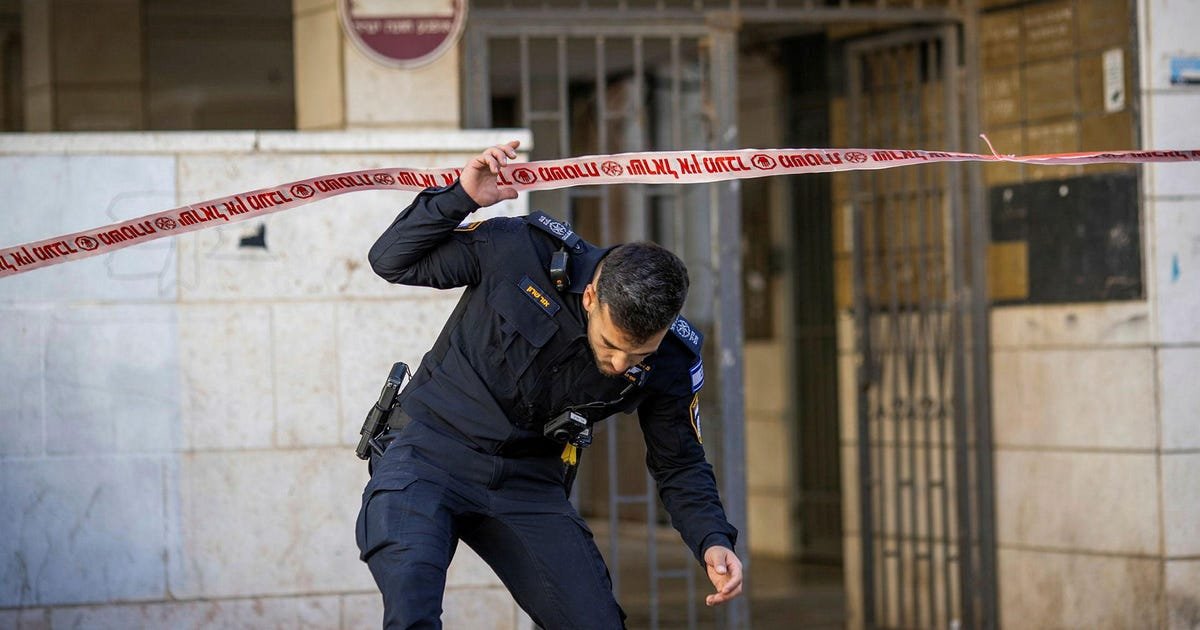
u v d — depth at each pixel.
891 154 3.90
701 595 9.29
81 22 8.61
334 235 6.38
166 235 4.10
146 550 6.25
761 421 11.64
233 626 6.30
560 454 3.94
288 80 9.14
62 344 6.22
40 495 6.20
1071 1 7.12
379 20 6.66
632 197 7.51
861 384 8.02
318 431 6.36
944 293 7.67
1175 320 6.84
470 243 3.79
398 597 3.47
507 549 3.86
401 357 6.41
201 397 6.30
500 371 3.75
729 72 7.21
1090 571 7.10
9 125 9.23
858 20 7.38
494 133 6.48
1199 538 6.85
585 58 7.74
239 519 6.32
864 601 8.02
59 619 6.20
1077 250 7.12
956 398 7.58
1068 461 7.19
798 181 11.08
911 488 7.82
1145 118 6.85
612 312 3.49
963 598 7.55
